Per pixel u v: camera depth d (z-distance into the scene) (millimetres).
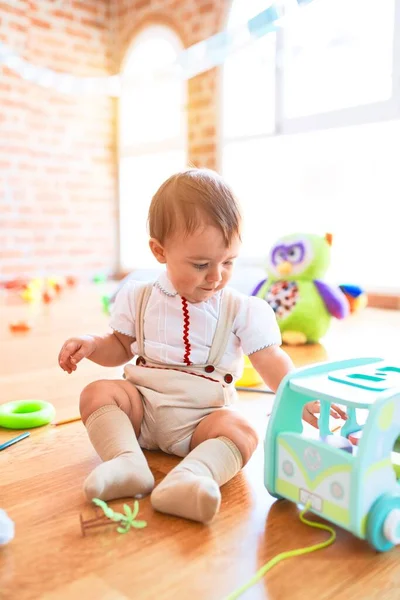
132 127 4281
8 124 3770
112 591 602
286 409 788
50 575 630
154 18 3836
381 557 667
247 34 2582
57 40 3943
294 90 3254
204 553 673
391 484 691
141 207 4387
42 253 4012
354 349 1887
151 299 994
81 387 1433
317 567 646
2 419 1122
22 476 896
